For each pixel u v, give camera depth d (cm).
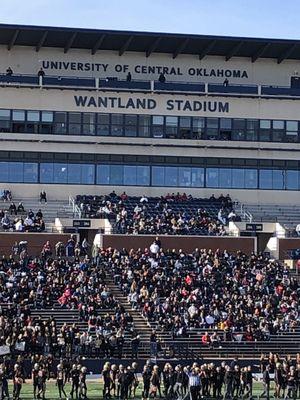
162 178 10094
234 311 7756
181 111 10144
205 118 10194
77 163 9962
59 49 10312
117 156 10031
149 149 10081
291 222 9962
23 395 6169
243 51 10488
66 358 6581
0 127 9856
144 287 7925
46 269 8031
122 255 8550
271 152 10281
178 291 7906
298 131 10338
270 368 6500
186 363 6994
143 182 10056
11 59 10231
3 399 5978
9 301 7494
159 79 10281
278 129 10312
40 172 9894
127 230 9144
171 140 10112
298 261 8788
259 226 9669
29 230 9019
